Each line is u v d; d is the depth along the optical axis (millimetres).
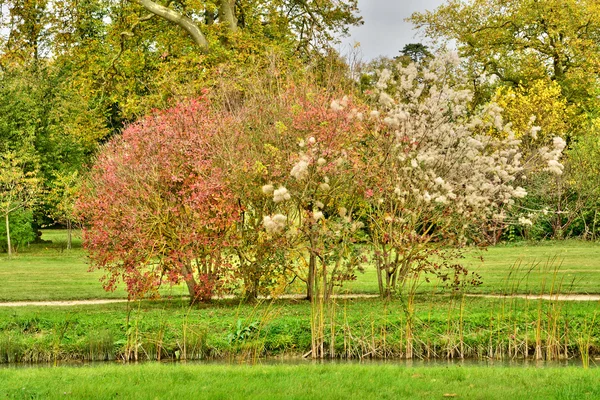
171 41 27547
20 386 8156
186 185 14172
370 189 13758
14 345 12000
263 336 12266
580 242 27406
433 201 13859
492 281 17297
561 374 8555
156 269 14594
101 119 29297
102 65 27453
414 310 12875
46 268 24234
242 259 14734
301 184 13789
